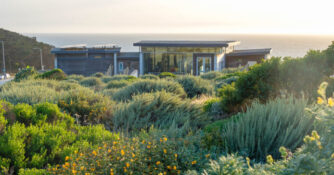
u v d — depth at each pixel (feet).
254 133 19.24
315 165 8.57
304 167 8.70
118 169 14.30
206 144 19.29
